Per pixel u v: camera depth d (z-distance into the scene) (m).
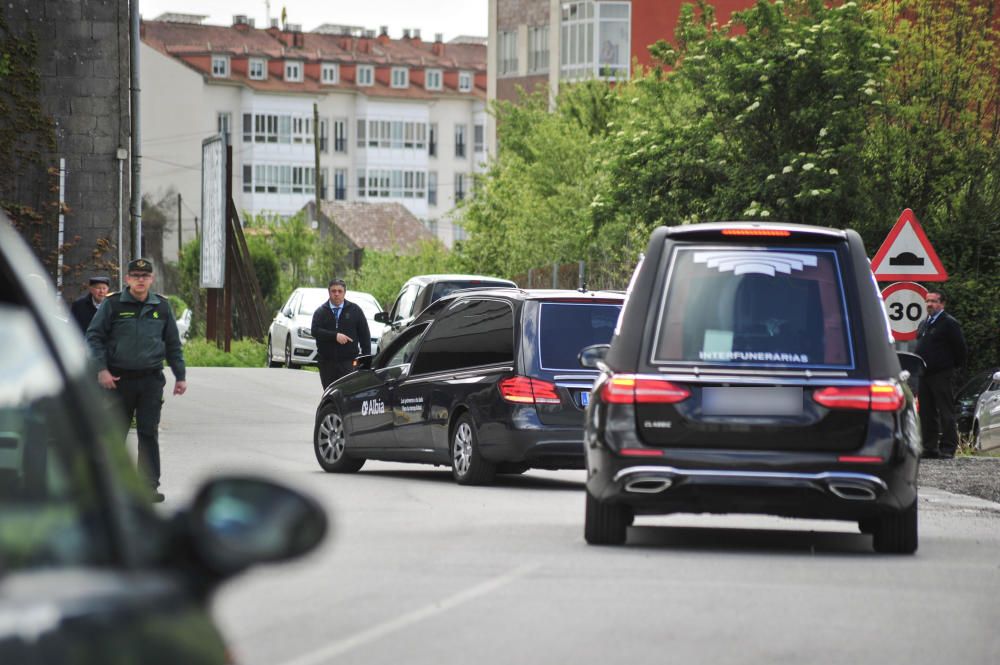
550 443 40.72
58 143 73.06
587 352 31.27
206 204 132.75
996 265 79.38
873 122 84.19
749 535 32.03
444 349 44.28
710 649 19.92
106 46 73.25
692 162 86.94
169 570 8.14
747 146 87.12
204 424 64.50
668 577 25.81
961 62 83.38
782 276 28.52
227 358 125.06
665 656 19.45
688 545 29.98
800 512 28.36
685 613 22.50
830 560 28.03
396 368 45.94
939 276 49.06
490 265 161.12
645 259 28.89
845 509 27.97
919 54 84.88
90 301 52.12
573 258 135.25
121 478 8.30
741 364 28.06
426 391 44.22
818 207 83.31
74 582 7.47
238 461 49.66
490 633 20.95
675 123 89.69
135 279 38.53
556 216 141.25
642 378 28.12
